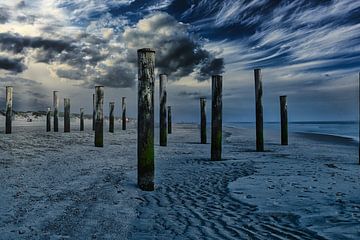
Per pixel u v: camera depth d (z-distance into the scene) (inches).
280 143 807.1
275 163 412.8
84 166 369.4
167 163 416.8
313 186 263.3
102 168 359.3
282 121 742.5
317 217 179.5
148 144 259.4
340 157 509.7
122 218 185.3
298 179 295.4
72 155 462.6
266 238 151.3
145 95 259.0
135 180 294.0
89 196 232.2
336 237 149.3
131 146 642.2
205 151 578.9
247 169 360.5
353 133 1515.7
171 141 837.8
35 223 170.1
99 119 605.3
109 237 154.4
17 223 168.9
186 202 221.9
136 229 167.0
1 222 169.2
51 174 312.3
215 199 228.2
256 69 564.7
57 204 208.4
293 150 617.3
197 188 265.6
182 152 555.2
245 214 190.1
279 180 290.7
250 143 790.5
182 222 177.8
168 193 249.3
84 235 155.9
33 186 257.8
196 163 415.5
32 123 1940.2
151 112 261.1
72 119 2645.2
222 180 297.6
